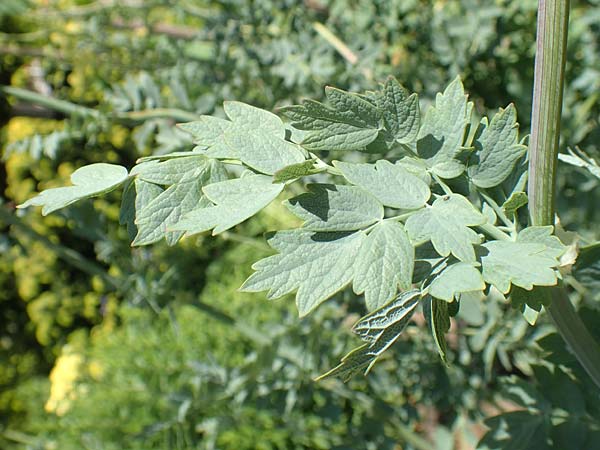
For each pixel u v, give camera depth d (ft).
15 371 5.34
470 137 0.95
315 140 0.90
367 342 0.79
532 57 2.37
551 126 0.88
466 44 2.31
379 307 0.78
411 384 2.16
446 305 0.85
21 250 2.43
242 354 3.67
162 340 3.94
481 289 0.77
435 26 2.40
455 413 2.19
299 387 2.25
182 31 3.01
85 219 2.30
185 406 2.44
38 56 3.34
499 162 0.95
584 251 1.07
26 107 3.27
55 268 5.07
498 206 1.02
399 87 0.93
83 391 4.13
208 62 2.51
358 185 0.84
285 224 3.70
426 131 0.95
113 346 4.19
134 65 2.91
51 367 5.35
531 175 0.92
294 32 2.56
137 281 2.29
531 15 2.39
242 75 2.39
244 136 0.88
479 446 1.39
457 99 0.95
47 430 4.36
